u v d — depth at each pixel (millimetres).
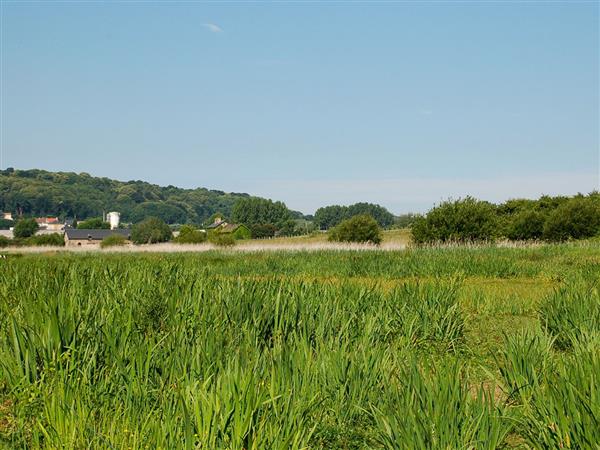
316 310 10703
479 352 10727
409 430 5934
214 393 6285
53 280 13289
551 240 45281
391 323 11203
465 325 12695
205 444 5582
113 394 6973
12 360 7988
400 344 10336
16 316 9812
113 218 168750
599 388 6336
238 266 28719
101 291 11695
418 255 30547
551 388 6547
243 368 7109
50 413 6395
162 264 17297
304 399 6746
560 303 12406
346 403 7070
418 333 11141
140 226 106562
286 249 46469
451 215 43906
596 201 52281
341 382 7414
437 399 6461
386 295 13641
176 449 5598
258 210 138750
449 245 39156
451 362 9039
